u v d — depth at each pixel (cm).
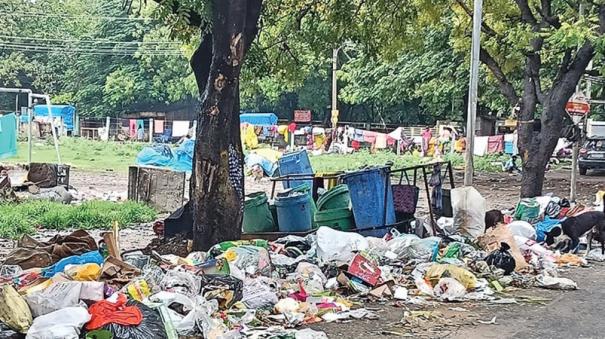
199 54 1117
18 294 630
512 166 3372
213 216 1005
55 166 2047
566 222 1223
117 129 5462
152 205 1833
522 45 1603
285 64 1603
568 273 1084
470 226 1224
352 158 3719
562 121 1633
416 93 3384
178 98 5534
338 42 1638
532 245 1145
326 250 953
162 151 2664
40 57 6044
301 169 1408
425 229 1186
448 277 921
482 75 2761
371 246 996
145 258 822
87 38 5884
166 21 1090
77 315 597
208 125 999
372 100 4616
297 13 1562
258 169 2714
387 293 878
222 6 981
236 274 834
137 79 5625
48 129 4806
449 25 2311
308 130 4512
